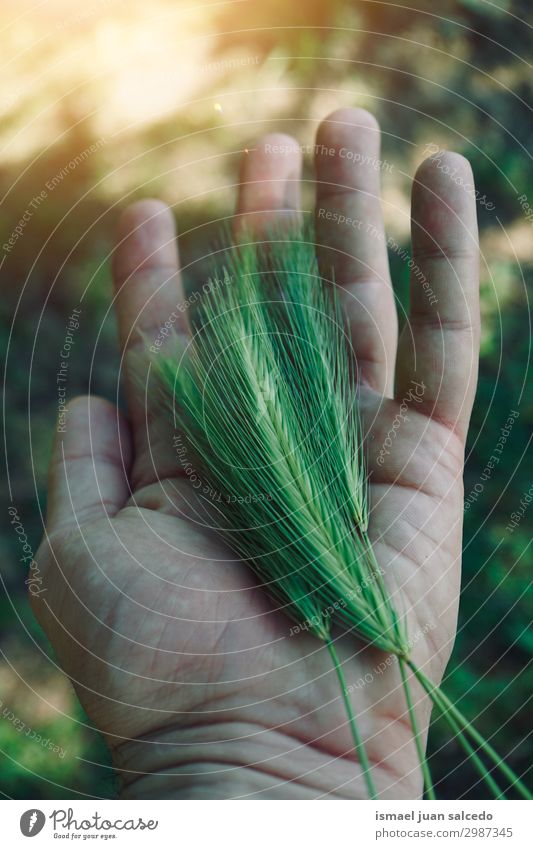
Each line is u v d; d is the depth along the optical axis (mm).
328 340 340
